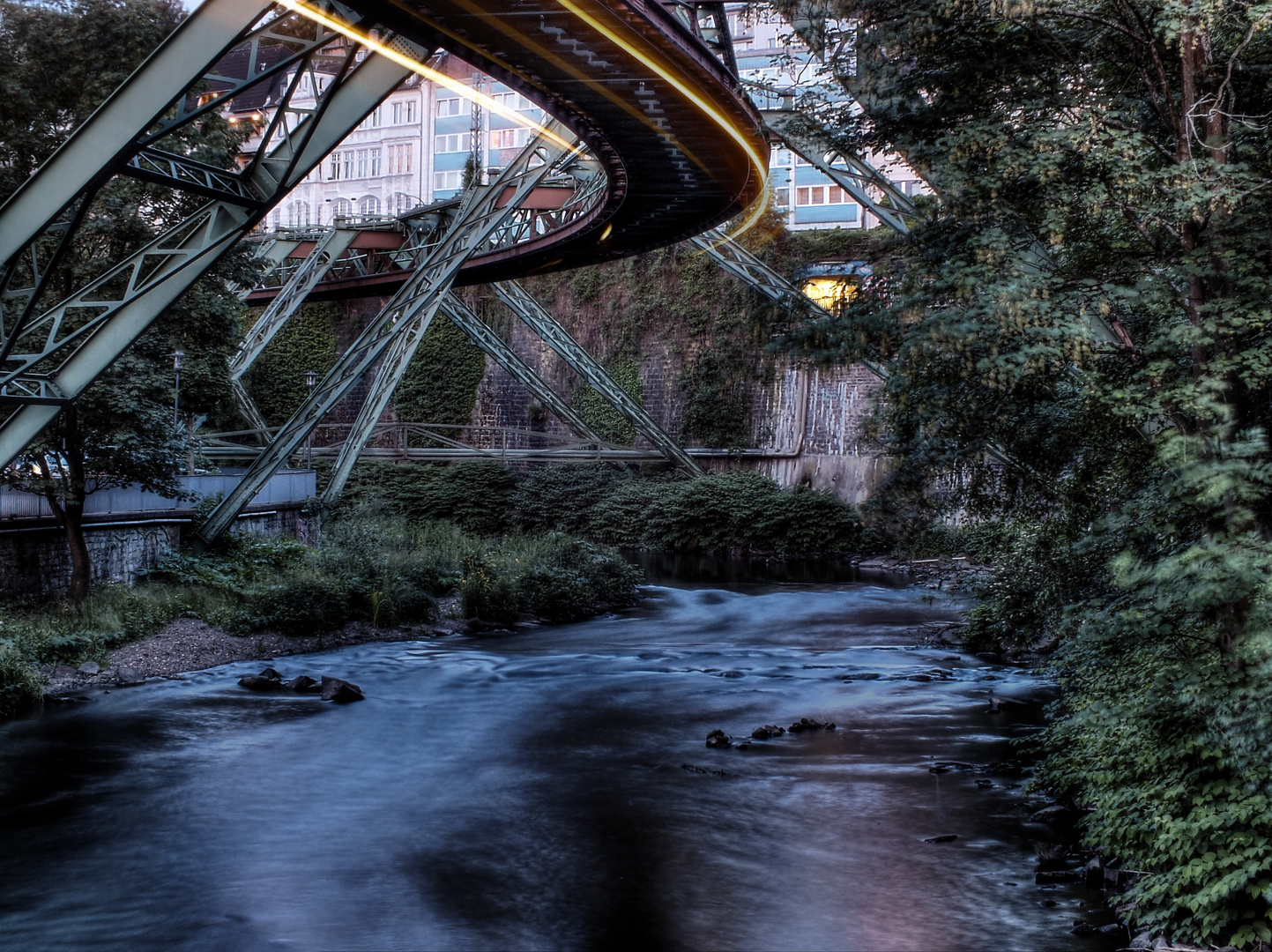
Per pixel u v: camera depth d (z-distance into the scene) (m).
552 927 9.05
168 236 16.83
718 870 10.41
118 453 21.89
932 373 9.80
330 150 16.41
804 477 49.84
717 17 23.34
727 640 26.38
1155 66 10.27
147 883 10.05
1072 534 12.85
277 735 15.96
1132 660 12.58
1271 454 8.65
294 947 8.66
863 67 10.57
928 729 16.50
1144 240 10.52
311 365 65.06
